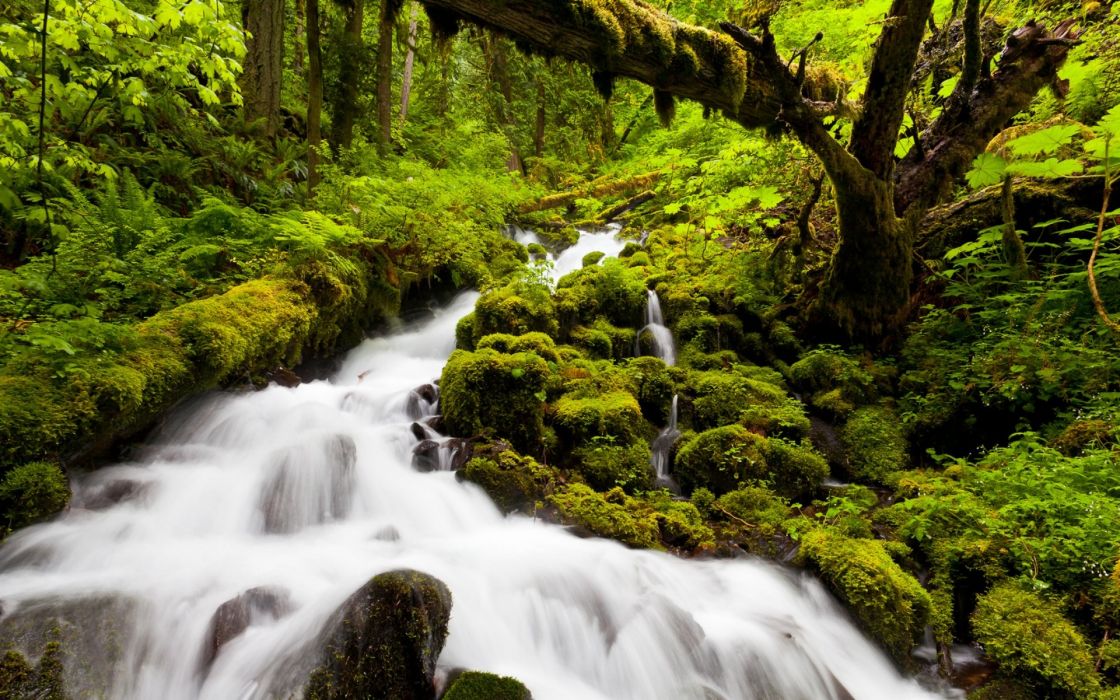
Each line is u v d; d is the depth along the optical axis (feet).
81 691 7.14
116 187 19.30
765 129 21.33
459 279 29.60
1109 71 21.40
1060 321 17.71
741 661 10.13
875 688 10.49
